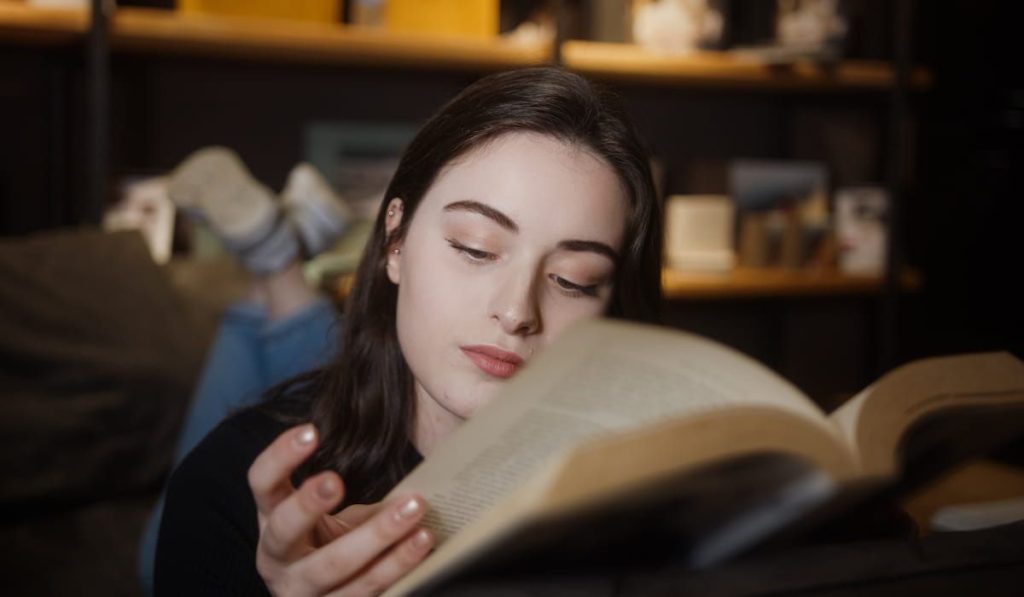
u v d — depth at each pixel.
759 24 3.19
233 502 0.89
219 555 0.88
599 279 0.87
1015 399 0.65
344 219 1.69
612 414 0.58
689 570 0.49
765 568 0.49
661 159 3.46
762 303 3.62
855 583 0.49
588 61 2.81
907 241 3.46
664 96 3.48
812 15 3.09
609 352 0.61
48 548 1.67
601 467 0.44
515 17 2.95
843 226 3.21
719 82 3.17
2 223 2.67
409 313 0.87
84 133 2.71
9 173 2.68
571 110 0.85
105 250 2.05
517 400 0.63
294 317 1.55
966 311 3.46
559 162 0.84
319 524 0.66
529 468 0.59
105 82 2.35
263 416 0.97
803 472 0.49
